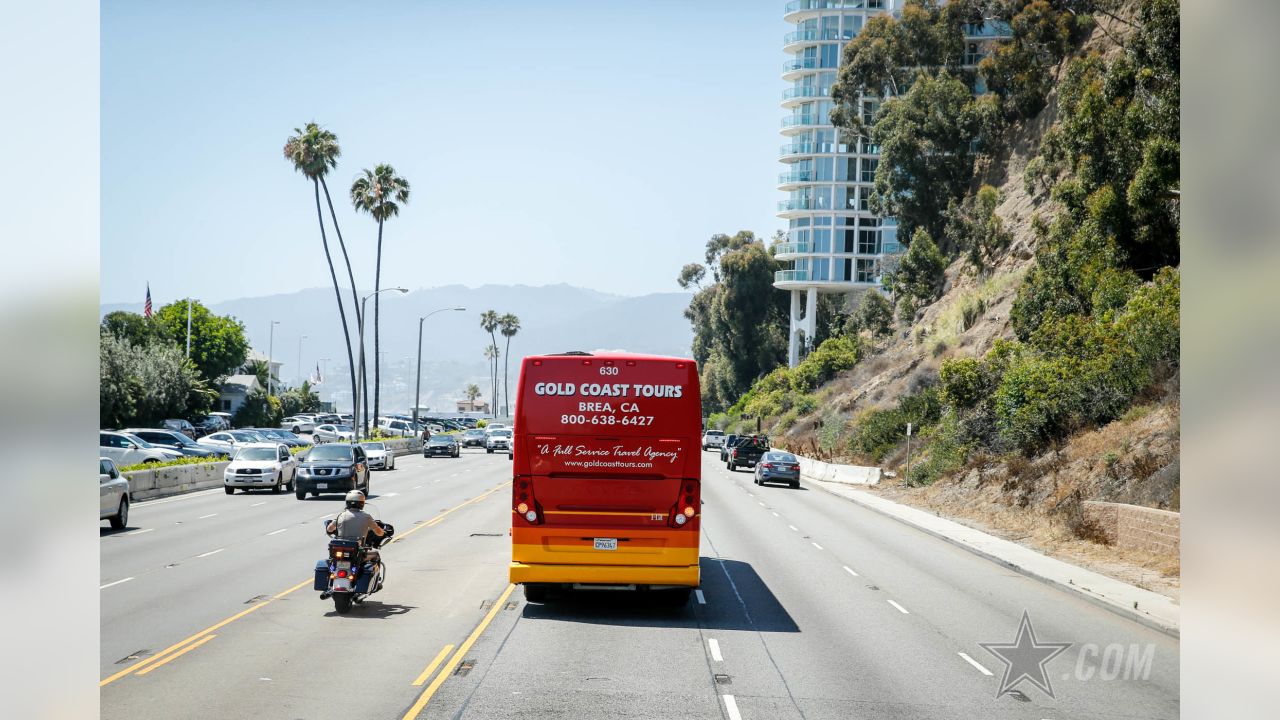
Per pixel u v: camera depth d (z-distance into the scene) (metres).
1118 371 34.78
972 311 69.50
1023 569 22.00
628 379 16.66
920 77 91.12
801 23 124.12
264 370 141.25
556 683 11.80
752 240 147.12
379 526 16.41
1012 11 89.56
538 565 16.42
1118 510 24.95
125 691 11.05
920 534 30.02
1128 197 43.28
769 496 43.03
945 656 13.77
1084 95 49.78
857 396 74.12
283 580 18.64
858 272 120.69
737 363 132.75
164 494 38.06
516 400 16.72
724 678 12.24
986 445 41.31
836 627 15.65
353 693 11.16
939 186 90.88
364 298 75.56
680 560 16.47
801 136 123.31
